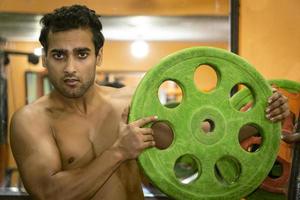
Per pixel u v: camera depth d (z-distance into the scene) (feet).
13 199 7.00
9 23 11.64
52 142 4.24
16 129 4.20
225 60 3.99
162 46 14.32
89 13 4.03
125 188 4.47
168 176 3.87
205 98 3.98
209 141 3.98
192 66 3.92
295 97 5.06
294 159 4.04
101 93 4.66
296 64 6.66
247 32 6.98
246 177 4.10
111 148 3.72
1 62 12.06
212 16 10.89
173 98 12.46
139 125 3.68
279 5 6.77
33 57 12.14
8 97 13.14
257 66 6.93
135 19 11.37
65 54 3.89
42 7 10.25
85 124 4.41
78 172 3.80
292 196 4.00
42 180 3.94
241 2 7.00
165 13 10.74
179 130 3.91
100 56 4.24
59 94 4.39
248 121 4.07
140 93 3.78
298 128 4.22
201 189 3.98
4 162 11.98
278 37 6.79
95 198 4.31
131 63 14.29
